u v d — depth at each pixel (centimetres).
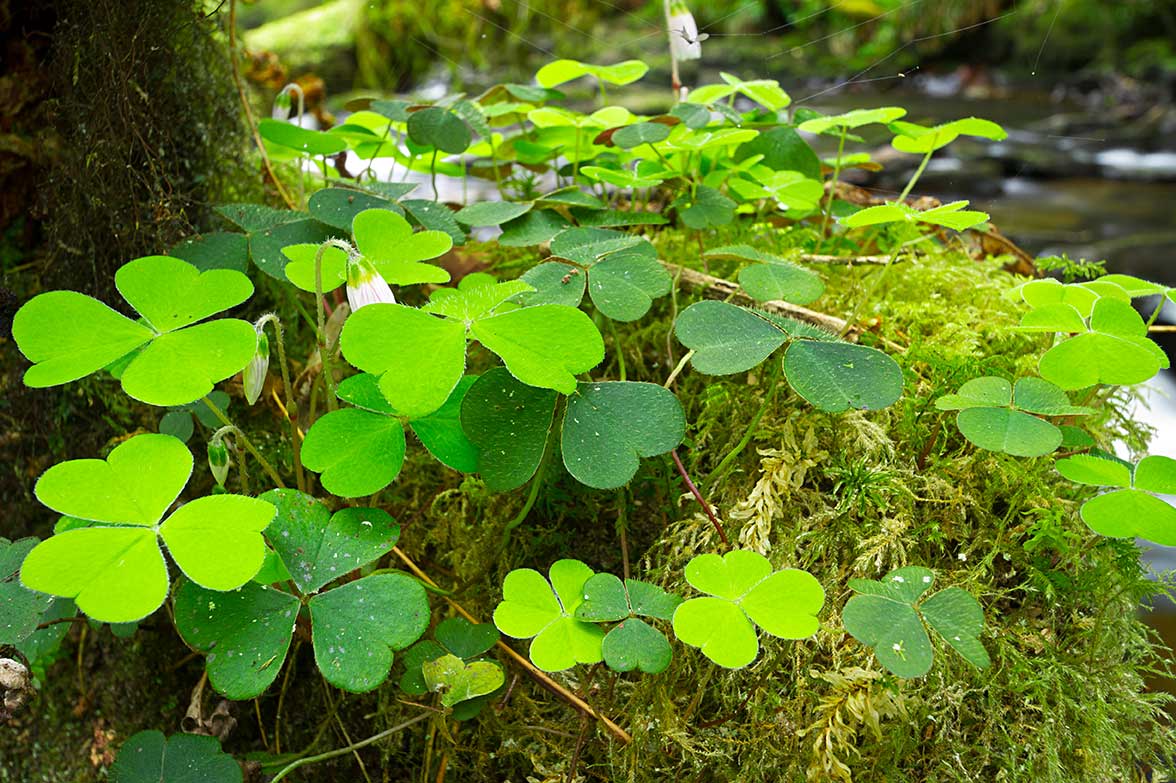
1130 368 25
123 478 22
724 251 28
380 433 24
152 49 29
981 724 25
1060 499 27
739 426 27
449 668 23
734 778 24
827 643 25
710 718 25
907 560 26
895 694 23
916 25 108
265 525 22
